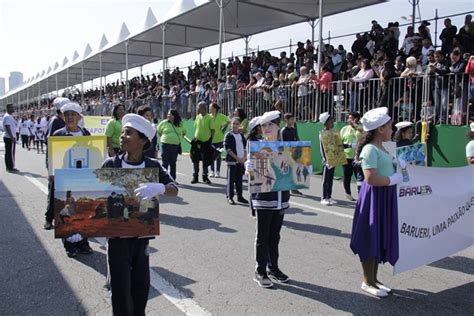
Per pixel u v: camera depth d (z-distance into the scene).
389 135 4.35
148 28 20.86
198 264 5.20
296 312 3.97
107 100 30.05
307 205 8.47
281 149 4.54
